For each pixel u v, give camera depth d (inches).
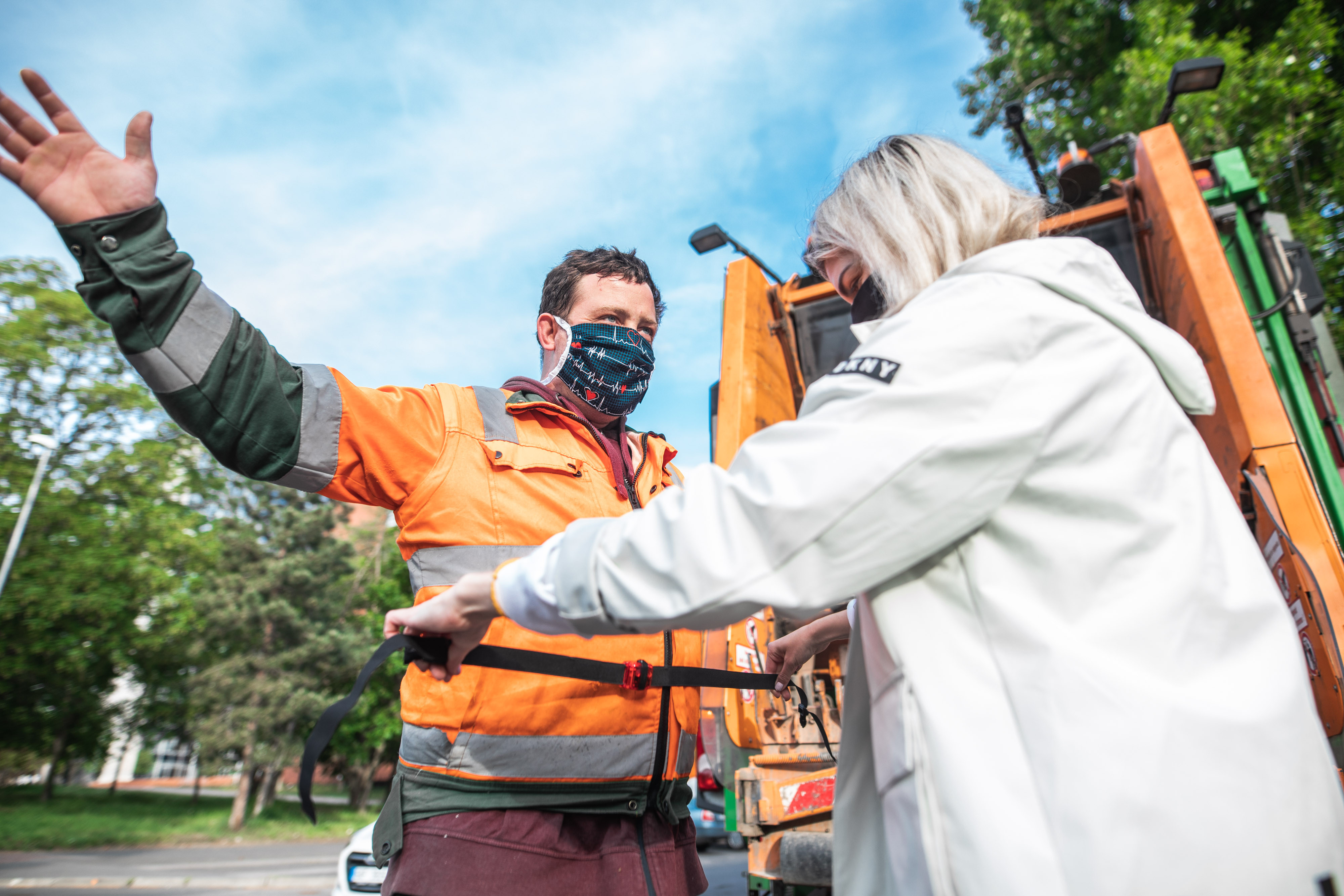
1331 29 347.9
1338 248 335.0
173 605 778.2
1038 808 26.9
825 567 29.6
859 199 42.9
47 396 743.1
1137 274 134.0
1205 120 330.6
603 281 68.4
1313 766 27.9
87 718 869.8
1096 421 30.8
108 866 456.1
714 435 152.1
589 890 49.4
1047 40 435.8
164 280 40.8
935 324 32.0
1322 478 113.5
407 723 50.5
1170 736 26.2
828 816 97.0
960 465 29.1
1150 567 29.7
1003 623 29.4
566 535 36.4
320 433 46.8
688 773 60.2
